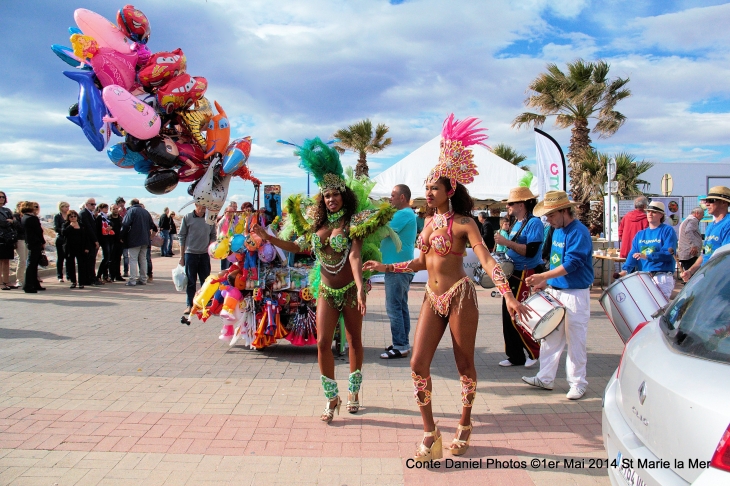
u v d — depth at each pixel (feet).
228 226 19.75
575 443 12.71
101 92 14.65
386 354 20.17
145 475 11.00
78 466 11.34
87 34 14.69
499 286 11.20
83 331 23.94
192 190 17.84
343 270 14.02
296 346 21.75
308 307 20.04
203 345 21.63
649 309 14.20
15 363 18.75
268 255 19.34
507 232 36.52
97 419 13.88
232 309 19.58
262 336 19.83
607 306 14.99
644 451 7.52
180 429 13.32
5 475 10.89
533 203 19.43
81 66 15.47
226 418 14.06
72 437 12.76
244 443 12.57
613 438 8.48
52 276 45.29
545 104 59.82
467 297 11.84
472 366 12.17
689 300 9.15
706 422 6.24
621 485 7.98
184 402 15.19
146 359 19.48
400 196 20.16
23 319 26.43
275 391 16.21
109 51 14.69
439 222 12.05
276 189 19.63
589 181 60.39
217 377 17.49
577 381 15.74
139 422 13.71
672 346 8.21
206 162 17.19
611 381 10.34
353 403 14.56
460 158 11.88
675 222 49.42
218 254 19.69
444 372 18.45
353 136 83.76
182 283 26.48
